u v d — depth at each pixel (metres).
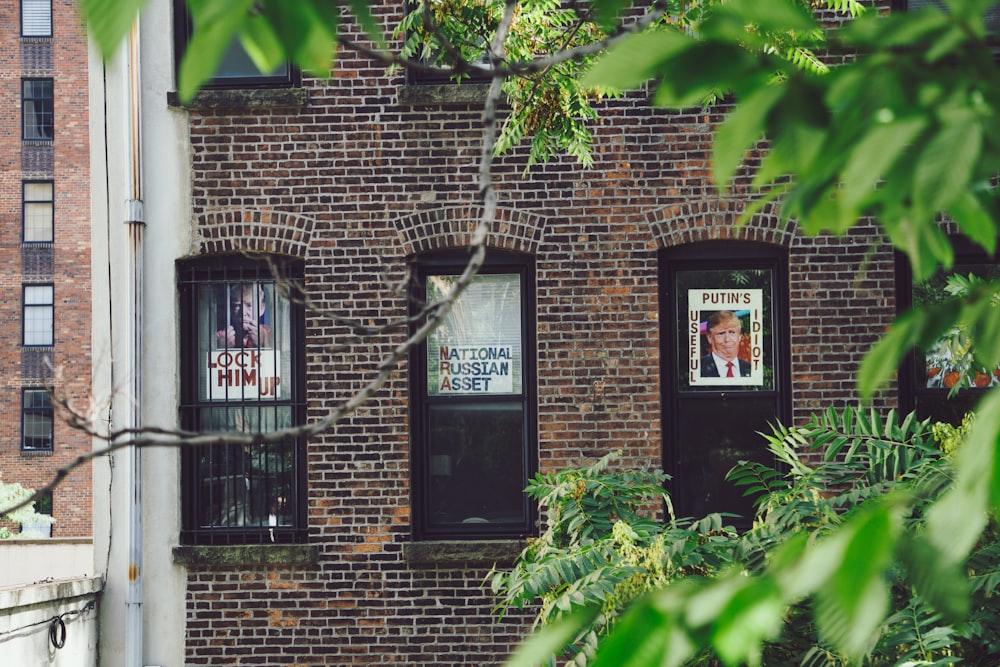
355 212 9.48
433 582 9.33
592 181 9.40
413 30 6.15
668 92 1.06
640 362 9.33
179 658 9.37
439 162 9.46
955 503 0.82
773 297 9.52
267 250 9.51
